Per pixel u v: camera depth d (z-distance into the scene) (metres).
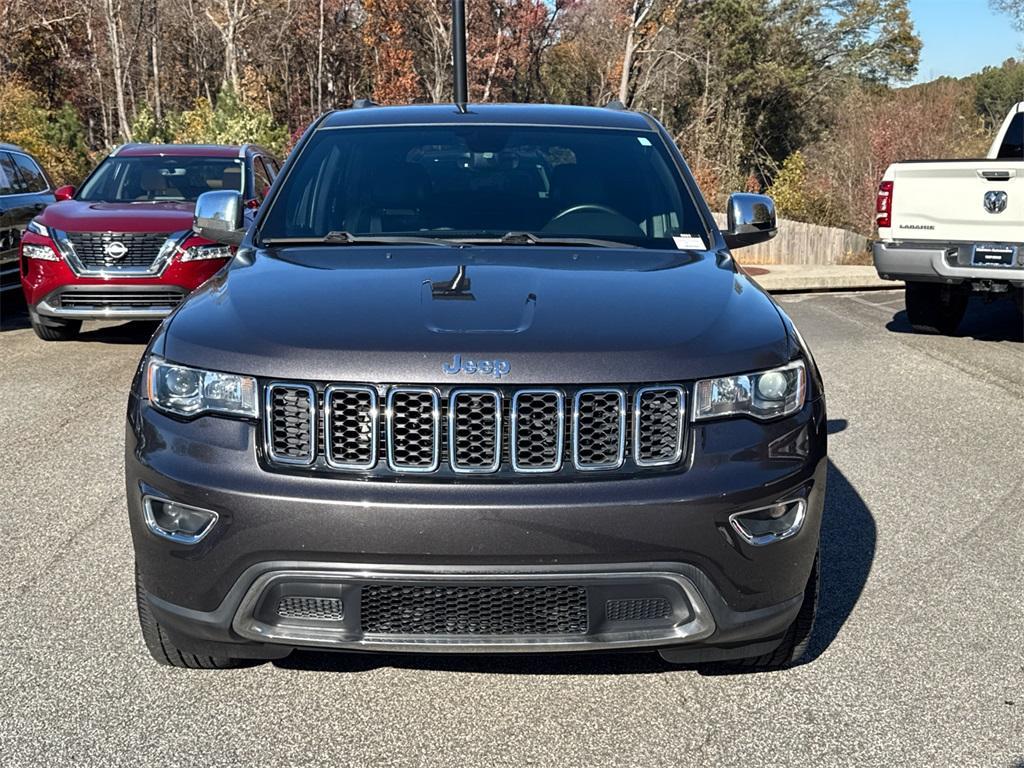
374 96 65.81
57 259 8.71
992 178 8.37
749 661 3.40
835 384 7.77
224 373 2.89
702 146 36.22
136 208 9.15
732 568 2.84
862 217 21.89
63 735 3.04
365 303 3.12
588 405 2.83
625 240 3.97
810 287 13.61
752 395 2.93
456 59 12.20
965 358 8.71
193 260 8.72
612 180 4.27
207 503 2.80
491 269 3.45
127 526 4.79
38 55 48.38
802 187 23.73
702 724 3.13
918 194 8.80
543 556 2.73
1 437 6.24
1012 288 8.61
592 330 2.96
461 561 2.72
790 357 3.06
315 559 2.75
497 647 2.82
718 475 2.83
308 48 71.94
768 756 2.96
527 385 2.80
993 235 8.47
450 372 2.79
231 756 2.95
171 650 3.28
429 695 3.28
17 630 3.71
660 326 3.01
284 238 3.97
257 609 2.84
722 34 53.75
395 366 2.81
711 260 3.75
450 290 3.21
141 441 2.98
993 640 3.68
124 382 7.69
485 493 2.74
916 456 5.95
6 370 8.09
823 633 3.73
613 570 2.76
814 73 55.22
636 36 53.91
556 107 4.93
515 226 4.03
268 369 2.85
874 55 55.47
